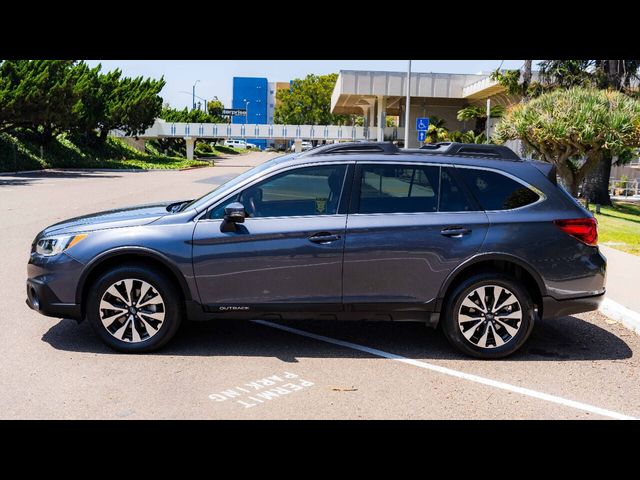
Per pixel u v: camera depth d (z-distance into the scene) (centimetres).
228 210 515
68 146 4553
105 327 536
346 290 536
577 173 1934
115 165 4441
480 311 545
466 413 435
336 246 529
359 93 4628
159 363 518
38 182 2752
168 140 7031
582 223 548
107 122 4878
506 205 548
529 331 546
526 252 537
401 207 544
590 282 550
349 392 467
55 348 550
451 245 534
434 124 4666
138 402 439
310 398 454
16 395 447
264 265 530
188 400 445
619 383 501
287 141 13025
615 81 2923
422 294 539
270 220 535
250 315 541
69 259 530
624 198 3284
